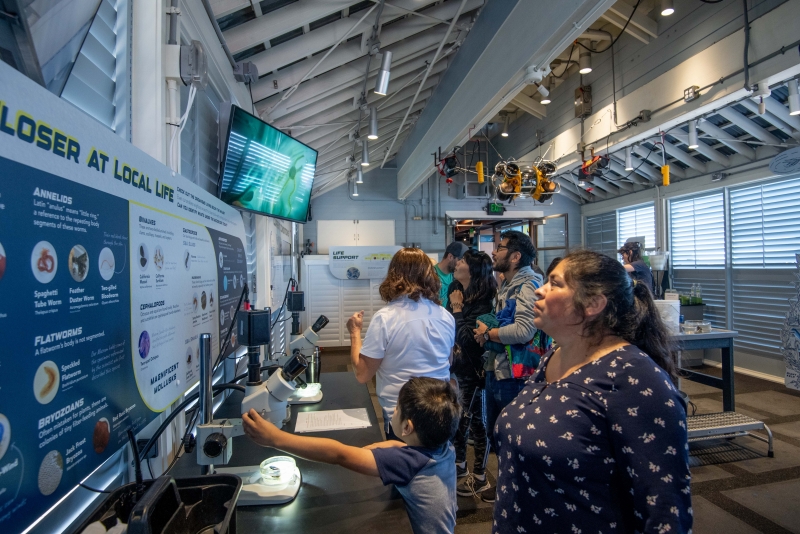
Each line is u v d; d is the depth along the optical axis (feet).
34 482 2.15
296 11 7.72
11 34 2.10
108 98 3.69
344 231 26.71
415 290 5.13
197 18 5.35
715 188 17.95
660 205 20.62
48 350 2.26
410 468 3.59
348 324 5.69
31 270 2.13
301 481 3.82
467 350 7.66
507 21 9.32
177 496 2.37
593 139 15.84
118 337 3.03
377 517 3.26
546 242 26.48
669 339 2.98
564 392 2.74
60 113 2.37
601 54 15.42
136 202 3.33
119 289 3.05
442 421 3.73
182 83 4.48
